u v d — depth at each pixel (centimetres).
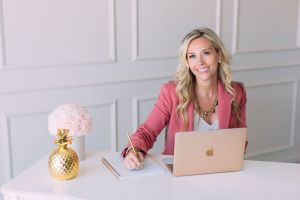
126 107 331
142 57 327
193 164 188
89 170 197
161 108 234
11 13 277
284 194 172
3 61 278
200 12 344
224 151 190
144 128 229
